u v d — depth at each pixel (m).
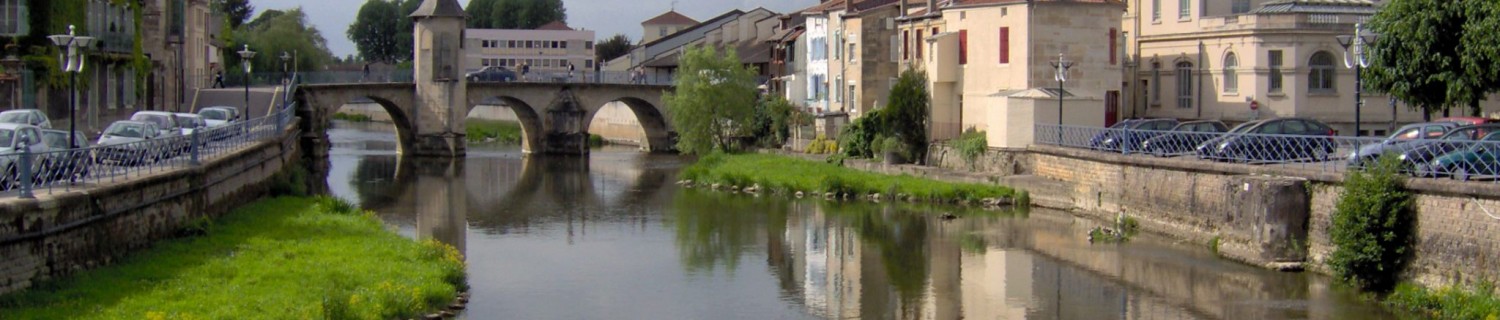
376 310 33.62
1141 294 40.84
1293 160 46.38
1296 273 42.28
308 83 100.44
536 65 199.12
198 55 100.94
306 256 40.69
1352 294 38.78
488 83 112.88
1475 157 37.19
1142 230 53.84
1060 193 62.47
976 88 76.25
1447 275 36.31
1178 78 75.25
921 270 46.66
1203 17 73.25
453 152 110.50
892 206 66.06
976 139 71.75
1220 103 72.25
